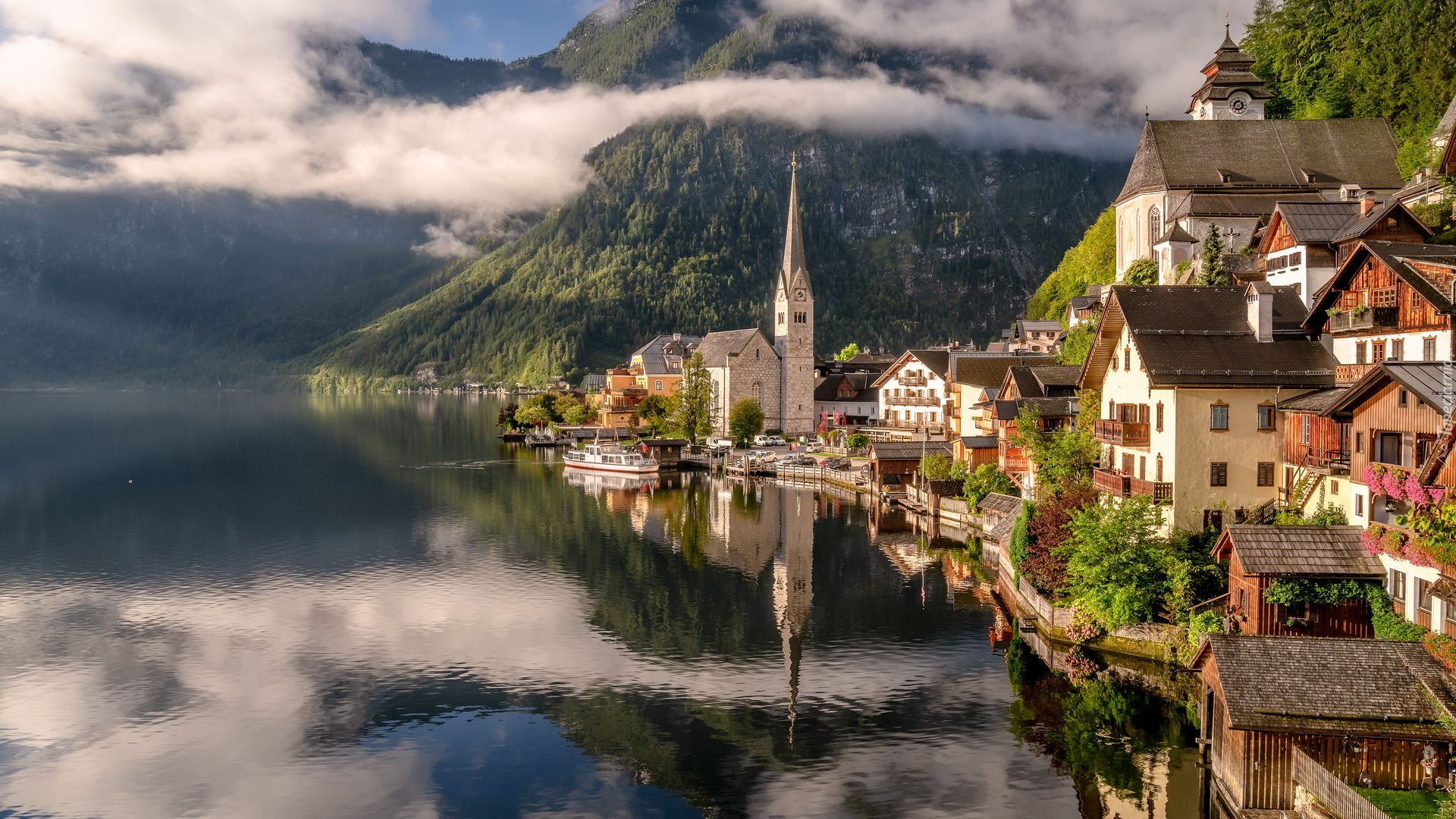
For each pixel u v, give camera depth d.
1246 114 135.25
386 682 65.88
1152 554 61.62
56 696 63.44
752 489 149.75
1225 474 62.50
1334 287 62.06
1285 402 61.38
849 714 58.81
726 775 51.56
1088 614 64.88
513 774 52.38
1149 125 122.81
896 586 87.88
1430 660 40.84
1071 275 192.75
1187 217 113.38
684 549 105.19
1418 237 69.62
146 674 67.38
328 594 87.81
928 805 47.44
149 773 52.88
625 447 194.50
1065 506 73.31
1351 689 40.41
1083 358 114.69
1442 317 53.12
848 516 123.81
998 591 85.25
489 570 96.75
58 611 82.31
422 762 54.03
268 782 51.75
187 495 144.12
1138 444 67.31
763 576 92.69
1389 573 48.94
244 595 87.69
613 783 51.31
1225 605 57.19
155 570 97.06
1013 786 48.94
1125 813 45.53
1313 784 38.19
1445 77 113.25
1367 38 129.38
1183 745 51.88
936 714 58.19
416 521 122.88
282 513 128.88
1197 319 66.69
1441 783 38.31
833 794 49.22
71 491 148.00
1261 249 83.56
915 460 134.12
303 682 65.88
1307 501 58.50
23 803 49.66
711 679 65.62
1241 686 41.03
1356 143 116.06
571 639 74.62
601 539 111.00
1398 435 49.28
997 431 113.88
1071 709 57.41
